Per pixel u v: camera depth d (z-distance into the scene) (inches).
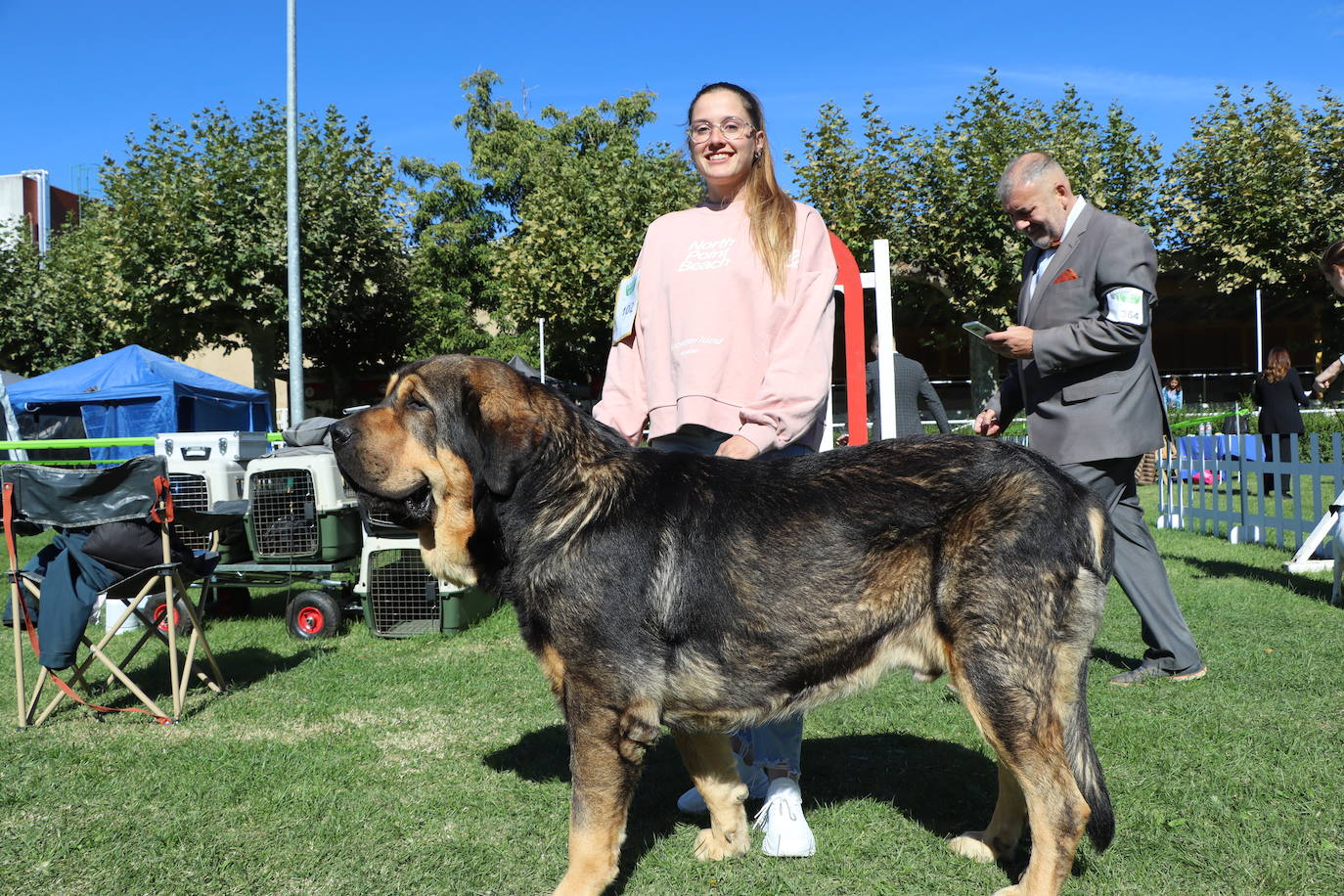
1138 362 176.1
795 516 105.2
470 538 109.3
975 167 780.0
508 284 921.5
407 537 253.0
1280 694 176.7
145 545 184.9
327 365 1125.1
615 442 111.2
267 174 813.2
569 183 911.7
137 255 800.3
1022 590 99.2
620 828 105.1
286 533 266.4
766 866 119.8
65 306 1029.8
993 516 101.0
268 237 807.1
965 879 114.6
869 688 108.0
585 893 103.4
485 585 111.9
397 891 113.6
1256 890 107.2
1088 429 176.6
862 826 129.9
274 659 232.1
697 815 137.5
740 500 106.4
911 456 107.7
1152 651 192.2
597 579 102.0
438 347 1107.3
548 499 105.1
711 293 125.8
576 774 104.2
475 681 207.0
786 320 124.3
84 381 665.6
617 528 103.4
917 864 118.6
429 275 1170.6
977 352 836.6
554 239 873.5
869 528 104.3
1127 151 817.5
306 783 148.1
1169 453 461.4
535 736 170.2
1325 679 183.5
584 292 862.5
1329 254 236.2
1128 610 259.3
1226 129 874.8
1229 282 888.9
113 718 186.9
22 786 147.0
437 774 151.8
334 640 254.4
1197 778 138.3
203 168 811.4
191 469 269.3
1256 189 852.6
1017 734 99.3
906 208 816.9
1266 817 125.0
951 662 102.8
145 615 201.8
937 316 901.2
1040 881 100.4
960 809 134.9
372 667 221.3
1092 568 103.1
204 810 138.4
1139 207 829.8
